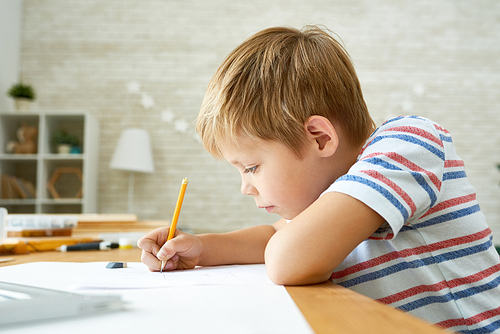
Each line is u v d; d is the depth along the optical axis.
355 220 0.47
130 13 3.68
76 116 3.30
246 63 0.58
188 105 3.63
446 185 0.58
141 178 3.53
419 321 0.28
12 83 3.46
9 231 1.19
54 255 0.95
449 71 3.73
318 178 0.59
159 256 0.62
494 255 0.61
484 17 3.78
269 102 0.56
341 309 0.32
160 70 3.65
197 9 3.71
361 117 0.63
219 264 0.75
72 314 0.29
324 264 0.46
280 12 3.73
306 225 0.48
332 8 3.74
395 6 3.76
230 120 0.57
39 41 3.60
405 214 0.48
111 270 0.62
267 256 0.50
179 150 3.58
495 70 3.74
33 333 0.25
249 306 0.33
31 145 3.20
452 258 0.58
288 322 0.28
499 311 0.57
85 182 3.16
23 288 0.36
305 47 0.60
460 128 3.69
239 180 3.57
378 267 0.60
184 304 0.34
